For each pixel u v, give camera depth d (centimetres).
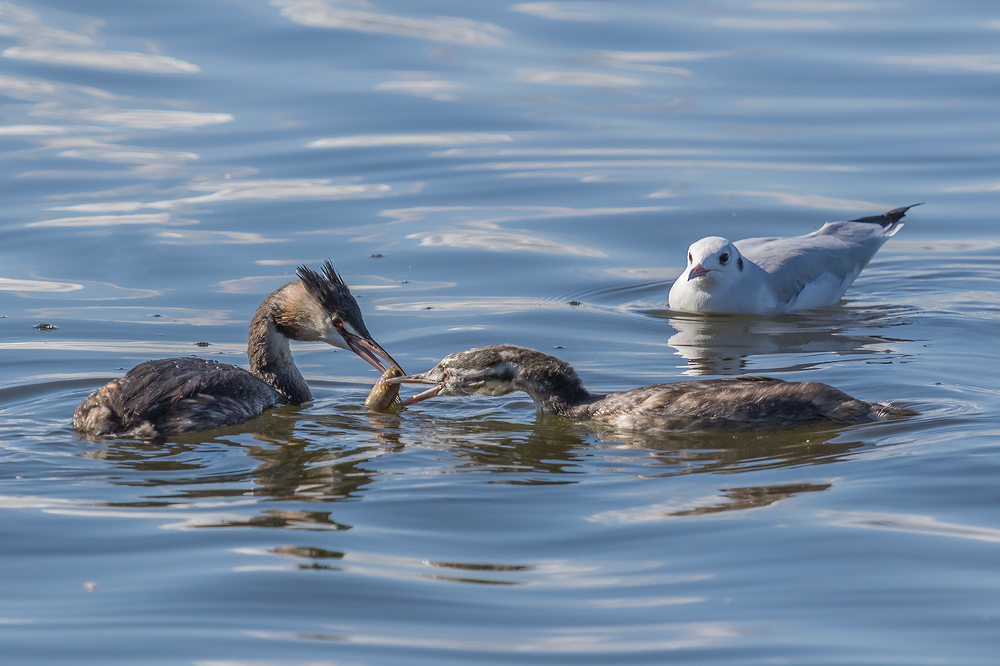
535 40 3159
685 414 1242
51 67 2858
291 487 1044
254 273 1852
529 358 1343
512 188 2283
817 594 800
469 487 1040
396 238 2028
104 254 1919
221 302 1725
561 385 1334
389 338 1589
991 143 2491
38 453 1145
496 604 794
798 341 1616
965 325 1659
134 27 3128
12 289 1767
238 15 3183
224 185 2269
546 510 973
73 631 753
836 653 721
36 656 721
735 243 1972
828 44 3083
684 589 813
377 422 1293
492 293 1806
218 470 1098
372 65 2922
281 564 859
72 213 2108
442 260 1933
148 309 1691
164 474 1083
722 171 2381
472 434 1242
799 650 725
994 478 1014
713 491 1013
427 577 838
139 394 1229
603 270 1933
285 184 2284
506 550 888
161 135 2527
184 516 964
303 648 732
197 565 857
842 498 980
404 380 1359
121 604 793
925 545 873
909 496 979
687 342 1612
